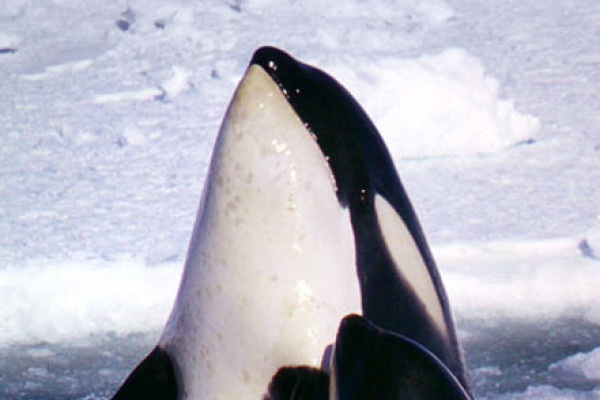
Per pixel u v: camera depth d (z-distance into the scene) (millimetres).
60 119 33906
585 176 27984
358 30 40875
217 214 11203
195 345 11445
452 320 12406
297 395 11070
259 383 11234
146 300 22281
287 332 11125
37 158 30641
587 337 21000
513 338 20984
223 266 11211
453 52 32094
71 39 42281
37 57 40406
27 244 24547
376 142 11938
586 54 38062
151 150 31078
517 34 40594
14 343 21375
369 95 30484
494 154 29750
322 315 11156
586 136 30797
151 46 40906
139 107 34781
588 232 23750
